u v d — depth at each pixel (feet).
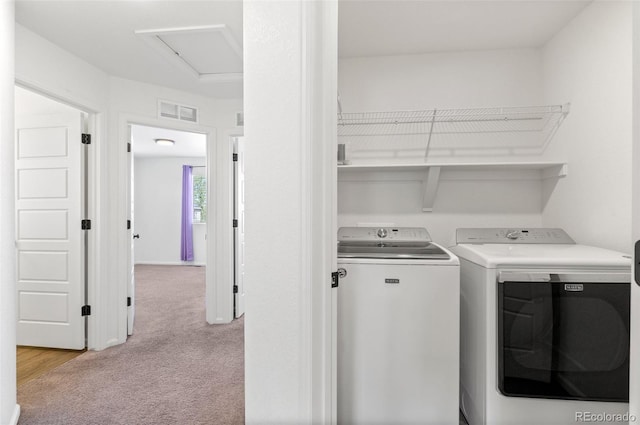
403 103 7.91
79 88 8.04
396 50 7.71
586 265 4.62
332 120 3.99
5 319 5.38
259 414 3.69
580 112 6.26
